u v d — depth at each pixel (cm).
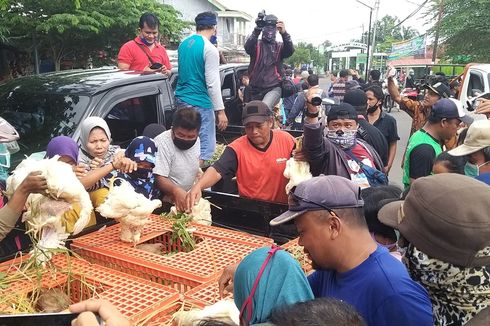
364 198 258
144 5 1216
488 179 311
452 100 460
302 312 130
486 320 169
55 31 1039
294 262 160
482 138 358
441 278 179
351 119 379
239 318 162
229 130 739
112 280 229
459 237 165
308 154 354
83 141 409
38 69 1116
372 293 177
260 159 397
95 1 1066
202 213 341
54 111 490
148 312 202
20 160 441
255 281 156
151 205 271
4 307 209
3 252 306
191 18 2911
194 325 179
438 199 172
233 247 271
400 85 3008
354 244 182
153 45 686
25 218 254
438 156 378
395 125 654
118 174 363
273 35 683
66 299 223
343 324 127
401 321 171
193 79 571
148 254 261
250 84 711
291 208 188
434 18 3166
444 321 186
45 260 240
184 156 405
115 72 576
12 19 969
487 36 2761
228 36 3834
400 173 1062
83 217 250
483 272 174
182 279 237
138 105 535
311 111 351
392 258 184
